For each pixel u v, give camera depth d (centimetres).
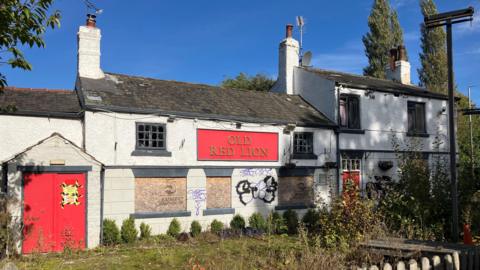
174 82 1842
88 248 1270
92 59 1593
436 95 2297
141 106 1459
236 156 1641
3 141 1287
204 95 1778
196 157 1551
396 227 1125
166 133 1499
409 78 2633
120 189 1395
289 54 2200
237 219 1598
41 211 1235
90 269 962
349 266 741
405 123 2172
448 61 1060
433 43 3900
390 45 3759
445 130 2322
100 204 1330
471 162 1416
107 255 1145
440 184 1248
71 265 1007
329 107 1967
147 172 1447
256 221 1603
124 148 1414
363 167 1995
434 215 1187
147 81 1745
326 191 1848
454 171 1024
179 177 1517
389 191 1242
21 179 1214
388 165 2038
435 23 1091
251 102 1864
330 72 2302
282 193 1747
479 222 1184
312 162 1828
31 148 1235
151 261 1038
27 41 739
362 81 2200
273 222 1570
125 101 1462
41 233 1157
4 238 1080
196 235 1473
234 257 1019
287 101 2030
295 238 1351
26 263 1008
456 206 1010
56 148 1269
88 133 1359
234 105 1762
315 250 817
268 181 1709
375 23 3803
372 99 2062
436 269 711
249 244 1263
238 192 1636
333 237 955
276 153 1741
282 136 1764
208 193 1576
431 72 3856
